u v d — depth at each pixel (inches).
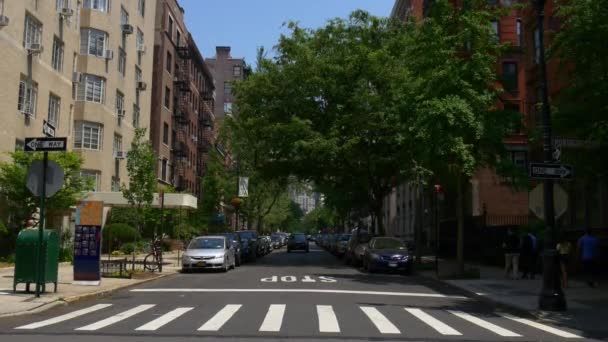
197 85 2674.7
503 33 1579.7
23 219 1000.9
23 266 562.3
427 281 879.7
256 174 1780.3
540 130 762.8
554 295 536.1
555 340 394.0
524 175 847.7
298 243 2164.1
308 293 652.7
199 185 2711.6
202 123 2773.1
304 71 1295.5
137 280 779.4
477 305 605.0
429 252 1705.2
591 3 676.1
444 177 995.9
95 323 429.1
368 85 1299.2
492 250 1202.0
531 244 865.5
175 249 1592.0
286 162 1366.9
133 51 1720.0
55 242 585.3
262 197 2600.9
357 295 648.4
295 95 1327.5
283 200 3225.9
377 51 1264.8
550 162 551.8
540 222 971.9
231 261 1077.1
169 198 1243.2
